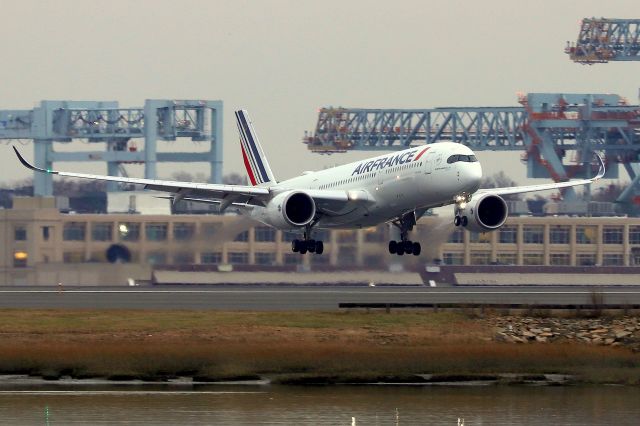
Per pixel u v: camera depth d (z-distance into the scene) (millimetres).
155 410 149625
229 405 153000
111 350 179375
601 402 156500
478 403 155625
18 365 174875
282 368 174875
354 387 167750
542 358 179625
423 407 152500
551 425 141375
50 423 141375
